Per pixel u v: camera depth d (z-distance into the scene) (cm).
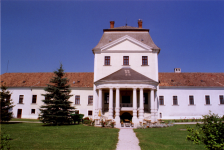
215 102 4375
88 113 4353
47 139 1662
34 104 4469
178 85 4431
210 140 938
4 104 3059
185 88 4428
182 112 4334
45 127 2508
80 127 2502
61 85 3020
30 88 4550
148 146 1403
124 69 3594
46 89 2958
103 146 1402
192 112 4331
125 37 3803
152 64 3703
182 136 1803
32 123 3128
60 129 2288
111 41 3931
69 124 2939
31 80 4738
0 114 2947
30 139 1655
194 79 4638
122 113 3278
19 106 4500
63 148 1341
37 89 4528
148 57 3734
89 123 2827
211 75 4806
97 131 2125
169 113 4331
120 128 2438
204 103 4366
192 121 3519
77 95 4447
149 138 1716
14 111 4488
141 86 3041
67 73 4925
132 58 3734
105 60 3766
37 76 4862
